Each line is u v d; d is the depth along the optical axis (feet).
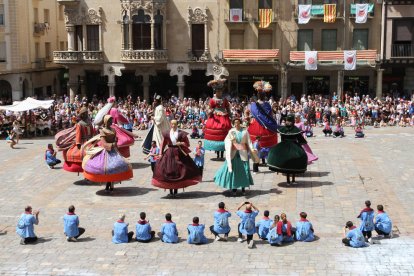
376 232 72.28
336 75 188.44
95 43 192.54
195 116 159.63
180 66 190.60
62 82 232.94
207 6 186.60
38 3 215.72
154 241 69.97
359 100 173.17
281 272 61.21
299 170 89.51
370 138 137.08
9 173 103.30
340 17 182.50
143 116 160.35
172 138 85.10
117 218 77.97
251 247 67.31
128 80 197.47
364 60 182.19
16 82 204.13
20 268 63.21
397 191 88.84
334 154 115.65
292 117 90.12
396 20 180.96
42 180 98.12
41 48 219.20
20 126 146.00
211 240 70.13
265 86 102.37
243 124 109.81
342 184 92.58
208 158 112.47
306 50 186.39
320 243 68.64
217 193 88.22
